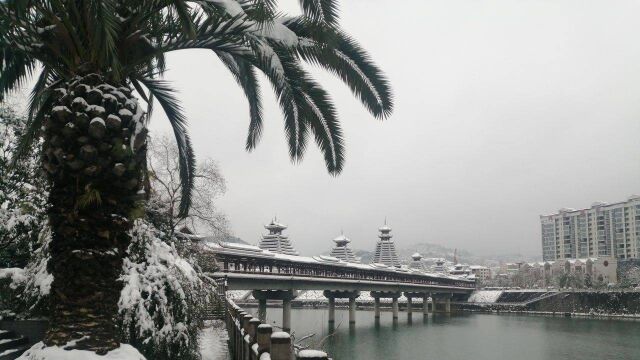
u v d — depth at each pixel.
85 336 7.60
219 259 38.47
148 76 10.53
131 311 11.34
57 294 7.75
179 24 8.70
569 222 175.12
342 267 63.72
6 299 12.95
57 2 7.74
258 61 10.30
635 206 149.75
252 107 12.57
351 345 50.41
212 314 26.03
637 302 101.12
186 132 12.52
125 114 7.93
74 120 7.64
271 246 81.31
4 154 14.46
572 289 115.38
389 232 120.06
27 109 11.28
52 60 8.53
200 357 15.71
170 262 12.88
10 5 7.43
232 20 8.57
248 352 10.56
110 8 7.09
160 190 24.81
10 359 10.73
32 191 14.45
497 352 47.69
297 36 9.61
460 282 129.00
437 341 55.47
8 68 9.51
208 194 30.64
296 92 10.96
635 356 46.09
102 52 7.75
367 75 10.76
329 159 11.54
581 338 60.19
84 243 7.70
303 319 83.38
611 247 157.12
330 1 8.20
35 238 14.26
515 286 158.88
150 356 11.57
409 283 85.31
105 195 7.84
